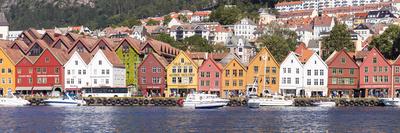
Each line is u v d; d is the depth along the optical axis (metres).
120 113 132.88
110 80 187.75
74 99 166.88
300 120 113.94
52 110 143.88
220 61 198.12
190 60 183.88
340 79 182.50
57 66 188.38
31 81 189.00
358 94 183.25
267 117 120.94
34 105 167.50
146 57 188.38
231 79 182.00
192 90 183.88
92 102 170.00
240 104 165.50
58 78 188.25
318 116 124.06
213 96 158.00
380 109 151.00
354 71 183.00
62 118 118.06
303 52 197.38
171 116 123.50
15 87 188.75
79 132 93.06
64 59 192.38
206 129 97.69
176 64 185.12
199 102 155.38
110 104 169.88
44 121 111.25
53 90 187.75
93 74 188.38
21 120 113.31
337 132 93.88
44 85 188.62
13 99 167.12
